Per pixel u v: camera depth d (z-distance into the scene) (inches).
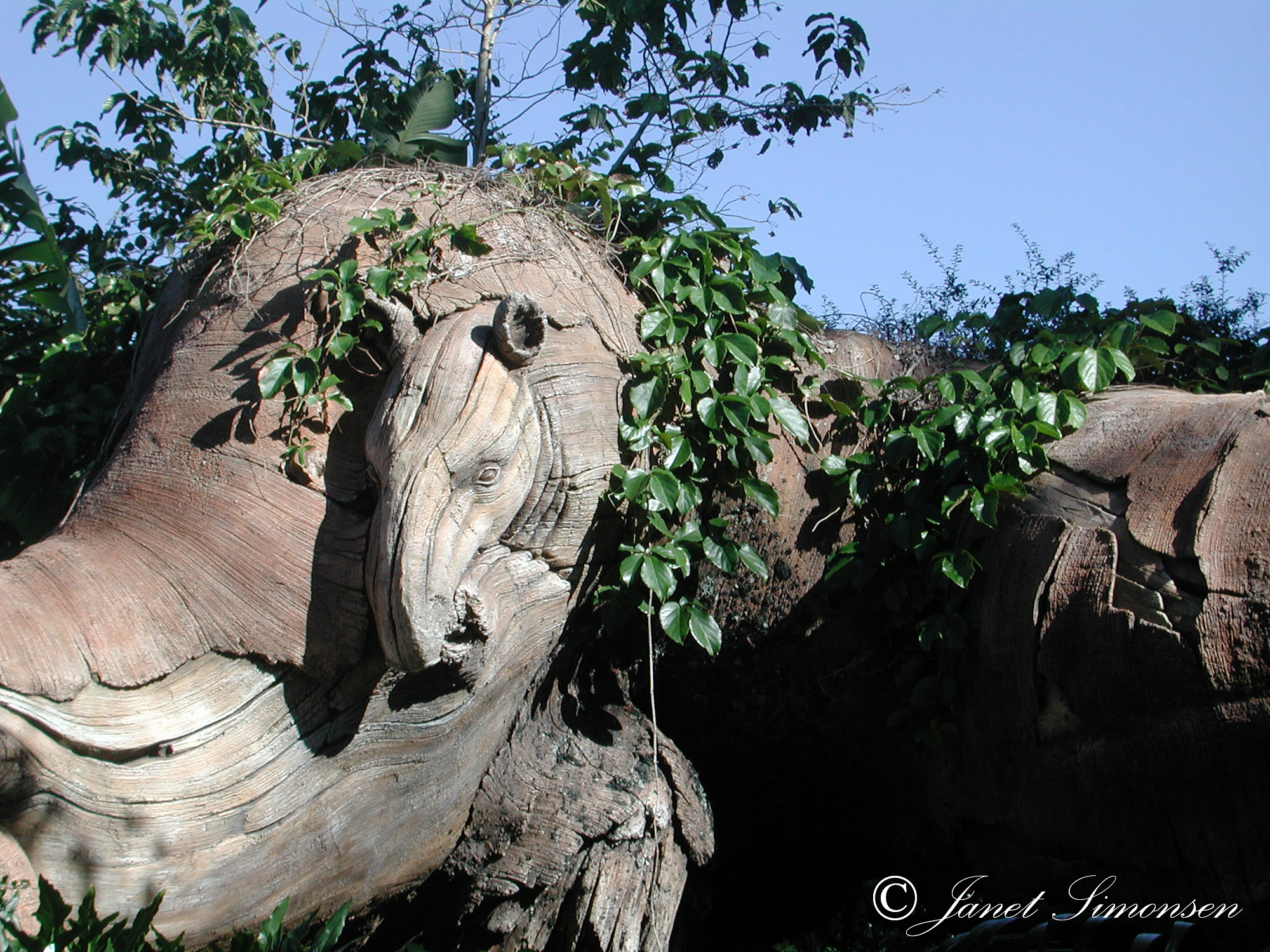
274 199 169.2
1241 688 147.6
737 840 212.2
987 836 181.0
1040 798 168.9
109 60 284.8
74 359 219.1
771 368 190.4
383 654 137.9
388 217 156.3
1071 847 168.2
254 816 132.4
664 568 164.7
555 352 156.2
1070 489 175.8
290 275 154.6
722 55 281.9
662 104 264.2
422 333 150.3
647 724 187.9
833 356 203.9
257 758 132.7
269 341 149.9
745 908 221.1
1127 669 156.5
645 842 167.3
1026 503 178.5
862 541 193.0
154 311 183.0
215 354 151.0
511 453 142.6
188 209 297.1
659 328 171.8
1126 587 159.5
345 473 143.9
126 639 126.3
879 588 189.0
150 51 291.3
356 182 168.1
